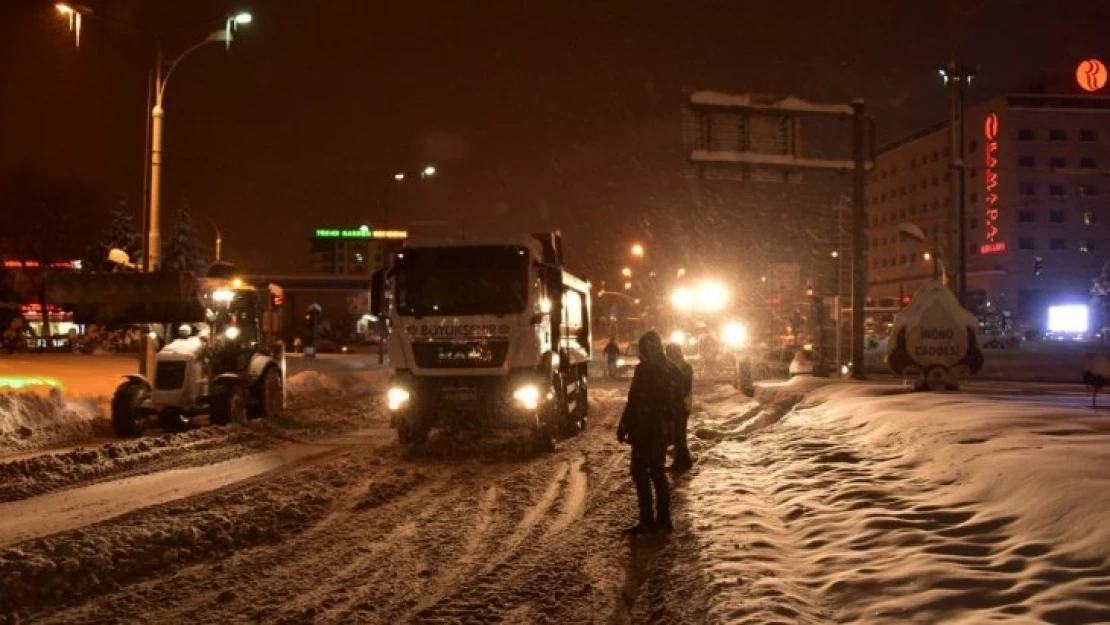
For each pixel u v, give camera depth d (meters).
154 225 22.86
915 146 130.88
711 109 25.06
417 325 16.19
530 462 14.93
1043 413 12.24
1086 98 110.25
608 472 13.82
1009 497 8.16
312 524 10.16
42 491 11.88
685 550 8.52
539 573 8.10
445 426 16.53
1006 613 5.59
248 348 19.98
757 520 9.28
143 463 14.46
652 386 9.53
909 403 15.08
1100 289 97.75
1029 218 109.19
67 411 18.66
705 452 14.89
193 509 10.40
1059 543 6.78
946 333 18.33
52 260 62.09
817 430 15.39
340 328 106.62
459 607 7.12
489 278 16.11
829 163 25.70
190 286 17.95
